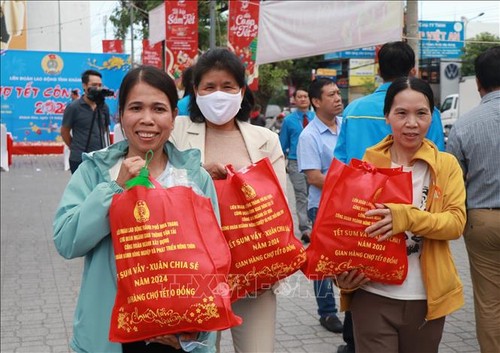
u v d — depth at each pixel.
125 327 2.08
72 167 7.43
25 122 21.34
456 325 4.97
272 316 3.01
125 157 2.42
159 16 15.02
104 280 2.23
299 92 7.78
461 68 28.38
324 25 6.96
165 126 2.33
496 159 3.37
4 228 9.04
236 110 3.04
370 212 2.64
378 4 6.23
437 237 2.71
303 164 4.90
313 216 4.99
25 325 5.01
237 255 2.70
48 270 6.77
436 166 2.82
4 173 16.34
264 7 7.94
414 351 2.94
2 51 20.84
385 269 2.70
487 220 3.40
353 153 3.55
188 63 11.74
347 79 34.19
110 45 27.42
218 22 20.41
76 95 15.61
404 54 3.64
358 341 2.96
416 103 2.79
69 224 2.20
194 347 2.20
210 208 2.25
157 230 2.10
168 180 2.38
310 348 4.51
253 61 8.21
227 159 3.10
